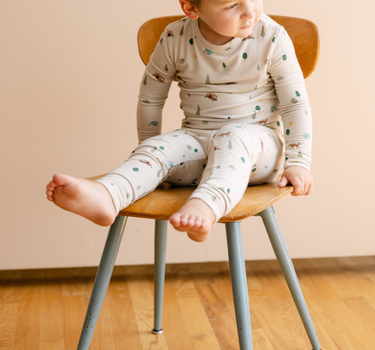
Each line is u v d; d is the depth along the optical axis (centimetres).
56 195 73
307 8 137
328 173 148
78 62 136
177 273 156
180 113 141
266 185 90
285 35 92
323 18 138
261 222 152
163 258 117
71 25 134
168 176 88
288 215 151
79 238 149
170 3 135
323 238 154
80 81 137
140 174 81
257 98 95
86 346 88
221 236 152
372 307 134
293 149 90
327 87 142
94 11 134
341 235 154
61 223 147
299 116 91
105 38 135
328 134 145
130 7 134
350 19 138
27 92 136
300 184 85
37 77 136
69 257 150
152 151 86
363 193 151
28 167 141
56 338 120
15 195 143
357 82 142
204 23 92
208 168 80
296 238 153
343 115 144
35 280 152
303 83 94
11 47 133
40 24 133
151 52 106
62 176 71
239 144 82
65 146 141
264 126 95
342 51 140
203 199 72
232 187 75
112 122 141
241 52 91
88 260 151
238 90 94
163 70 98
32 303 138
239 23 81
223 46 90
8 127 138
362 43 140
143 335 122
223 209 73
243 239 153
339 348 115
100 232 149
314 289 145
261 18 94
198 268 160
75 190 72
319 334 121
